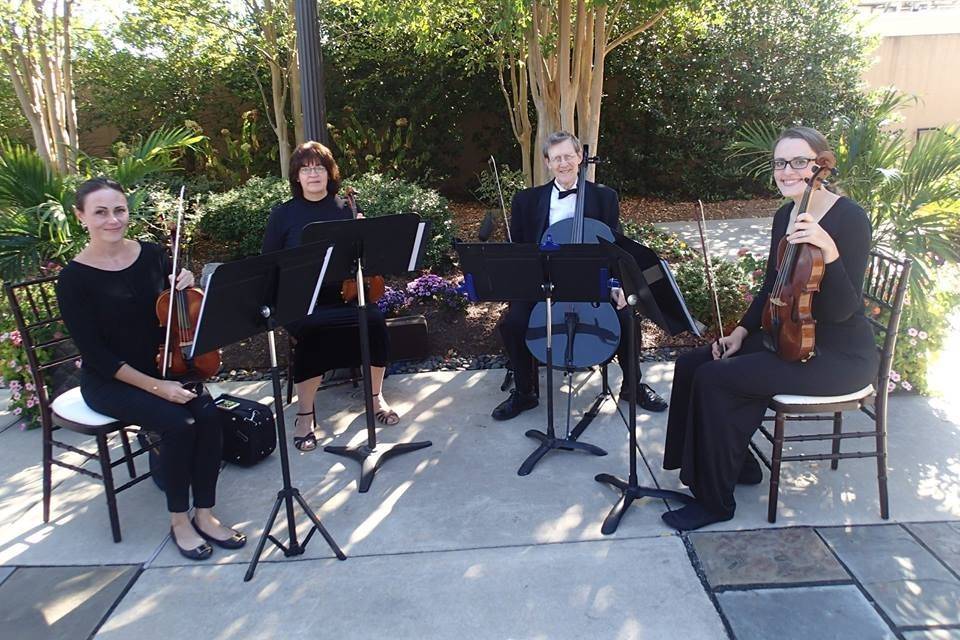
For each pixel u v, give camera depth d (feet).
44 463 9.33
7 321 12.52
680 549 8.40
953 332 13.34
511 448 10.94
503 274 9.55
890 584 7.66
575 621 7.30
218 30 25.05
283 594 7.88
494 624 7.31
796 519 8.89
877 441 8.75
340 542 8.76
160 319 9.01
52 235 13.71
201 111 31.37
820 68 30.17
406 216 9.84
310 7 13.83
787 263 8.31
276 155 31.24
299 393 11.24
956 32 35.81
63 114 22.72
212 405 8.95
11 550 8.82
